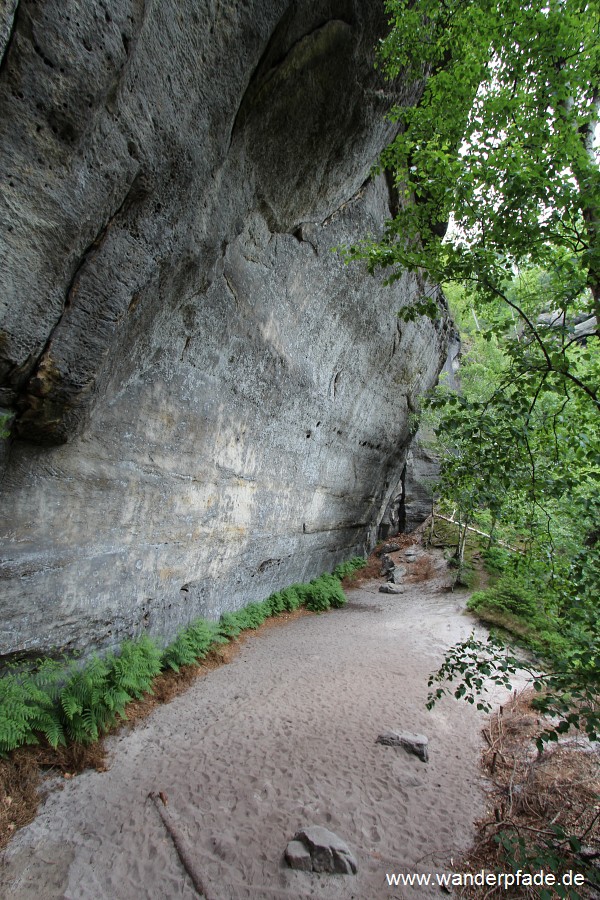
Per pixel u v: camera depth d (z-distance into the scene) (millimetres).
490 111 4211
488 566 16312
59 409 4953
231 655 9125
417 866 4105
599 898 3557
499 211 3727
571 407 4031
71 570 5855
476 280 4051
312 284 10875
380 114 8406
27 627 5309
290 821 4516
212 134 5273
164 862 3984
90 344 4781
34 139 3500
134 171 4406
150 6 3799
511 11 4219
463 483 4398
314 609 13891
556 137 3662
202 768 5270
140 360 6473
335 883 3852
